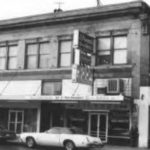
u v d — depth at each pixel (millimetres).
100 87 26703
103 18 27312
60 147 23094
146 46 25547
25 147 23422
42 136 22578
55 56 29344
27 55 31047
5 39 32344
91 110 26906
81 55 25141
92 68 27031
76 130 22328
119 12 26375
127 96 24578
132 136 24859
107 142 26188
